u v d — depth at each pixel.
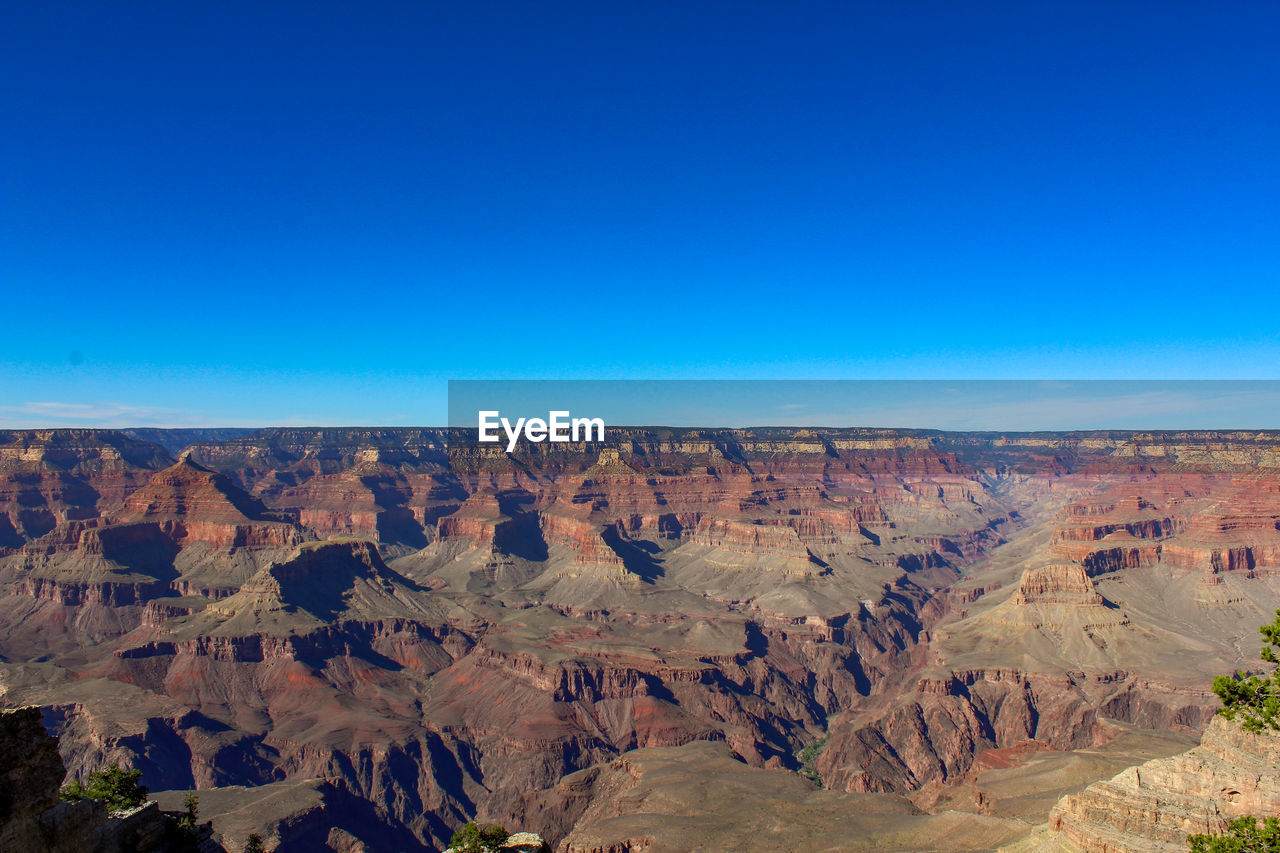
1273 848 49.78
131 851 45.53
